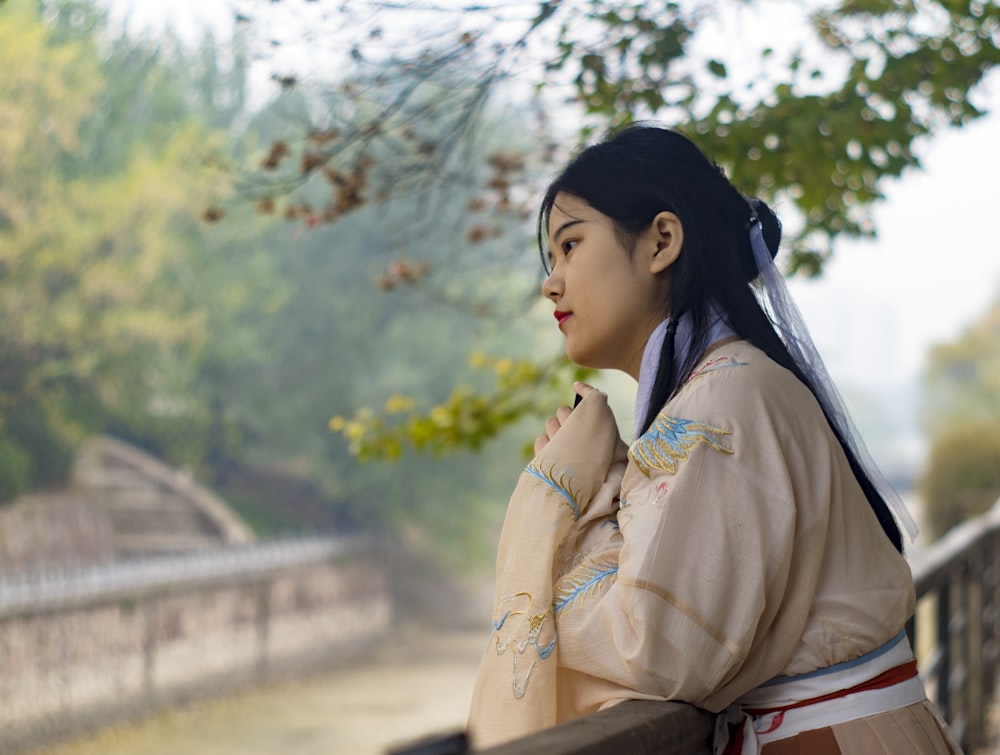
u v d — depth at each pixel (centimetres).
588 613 136
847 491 140
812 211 427
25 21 1777
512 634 139
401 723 1614
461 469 2662
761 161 373
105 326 1933
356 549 2306
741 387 136
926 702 145
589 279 150
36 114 1766
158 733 1504
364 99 386
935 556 376
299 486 2859
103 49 2202
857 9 370
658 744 118
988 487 1366
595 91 370
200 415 2423
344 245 2580
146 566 1697
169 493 2338
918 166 364
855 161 364
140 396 2208
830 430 142
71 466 2122
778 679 137
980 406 2914
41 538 1914
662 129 155
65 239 1816
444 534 2662
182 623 1738
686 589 127
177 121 2342
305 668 2012
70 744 1427
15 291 1819
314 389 2602
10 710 1395
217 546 2209
